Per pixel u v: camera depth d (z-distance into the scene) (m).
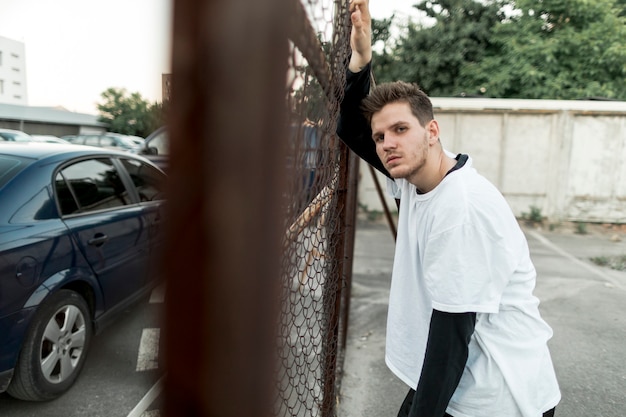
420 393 1.21
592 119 8.01
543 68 10.22
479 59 11.56
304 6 0.54
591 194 8.20
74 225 2.72
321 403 1.46
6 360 2.27
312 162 0.74
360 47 1.48
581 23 10.38
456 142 8.39
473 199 1.21
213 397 0.42
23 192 2.53
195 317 0.41
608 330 3.85
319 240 1.06
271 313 0.42
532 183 8.33
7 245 2.30
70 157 2.94
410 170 1.30
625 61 9.75
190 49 0.37
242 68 0.37
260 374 0.42
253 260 0.40
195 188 0.39
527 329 1.31
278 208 0.40
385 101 1.30
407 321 1.45
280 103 0.39
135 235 3.25
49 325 2.52
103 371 2.83
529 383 1.29
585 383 3.00
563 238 7.41
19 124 24.81
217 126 0.37
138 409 2.36
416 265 1.40
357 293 4.71
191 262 0.40
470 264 1.18
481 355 1.30
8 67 30.08
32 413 2.48
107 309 3.00
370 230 7.91
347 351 3.38
